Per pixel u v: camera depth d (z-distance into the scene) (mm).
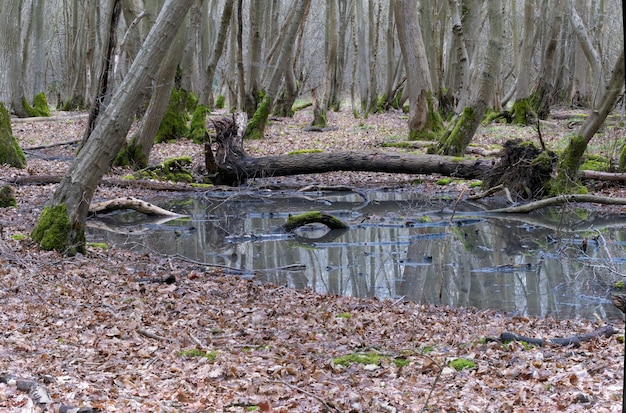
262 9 32094
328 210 17672
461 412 5035
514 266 11695
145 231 15000
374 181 21859
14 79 34250
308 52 56625
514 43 40312
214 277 10695
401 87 50844
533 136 28672
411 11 26500
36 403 4660
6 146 19797
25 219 14000
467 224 15656
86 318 7418
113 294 8695
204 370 5875
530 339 7074
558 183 17641
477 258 12398
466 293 10148
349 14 48844
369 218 16375
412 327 7902
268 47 42375
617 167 19641
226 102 56312
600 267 11242
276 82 28562
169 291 9219
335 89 48656
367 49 50625
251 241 14133
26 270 9391
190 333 7230
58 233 10859
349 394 5367
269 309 8680
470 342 7129
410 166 20453
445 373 6051
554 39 34906
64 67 52844
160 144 26078
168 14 10719
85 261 10562
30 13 39281
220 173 20797
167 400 5090
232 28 42094
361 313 8656
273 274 11359
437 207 17719
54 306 7871
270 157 20797
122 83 10977
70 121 33250
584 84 40656
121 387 5344
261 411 4910
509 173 18359
